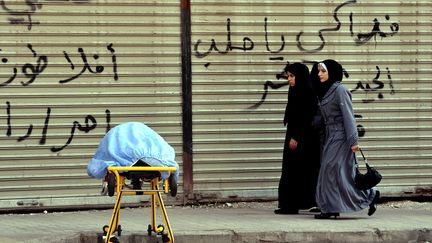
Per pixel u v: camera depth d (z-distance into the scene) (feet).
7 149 33.04
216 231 27.86
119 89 33.99
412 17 36.14
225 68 34.78
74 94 33.60
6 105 33.01
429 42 36.24
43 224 29.94
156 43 34.19
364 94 35.83
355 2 35.78
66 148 33.55
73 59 33.60
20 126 33.14
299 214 32.99
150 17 34.17
